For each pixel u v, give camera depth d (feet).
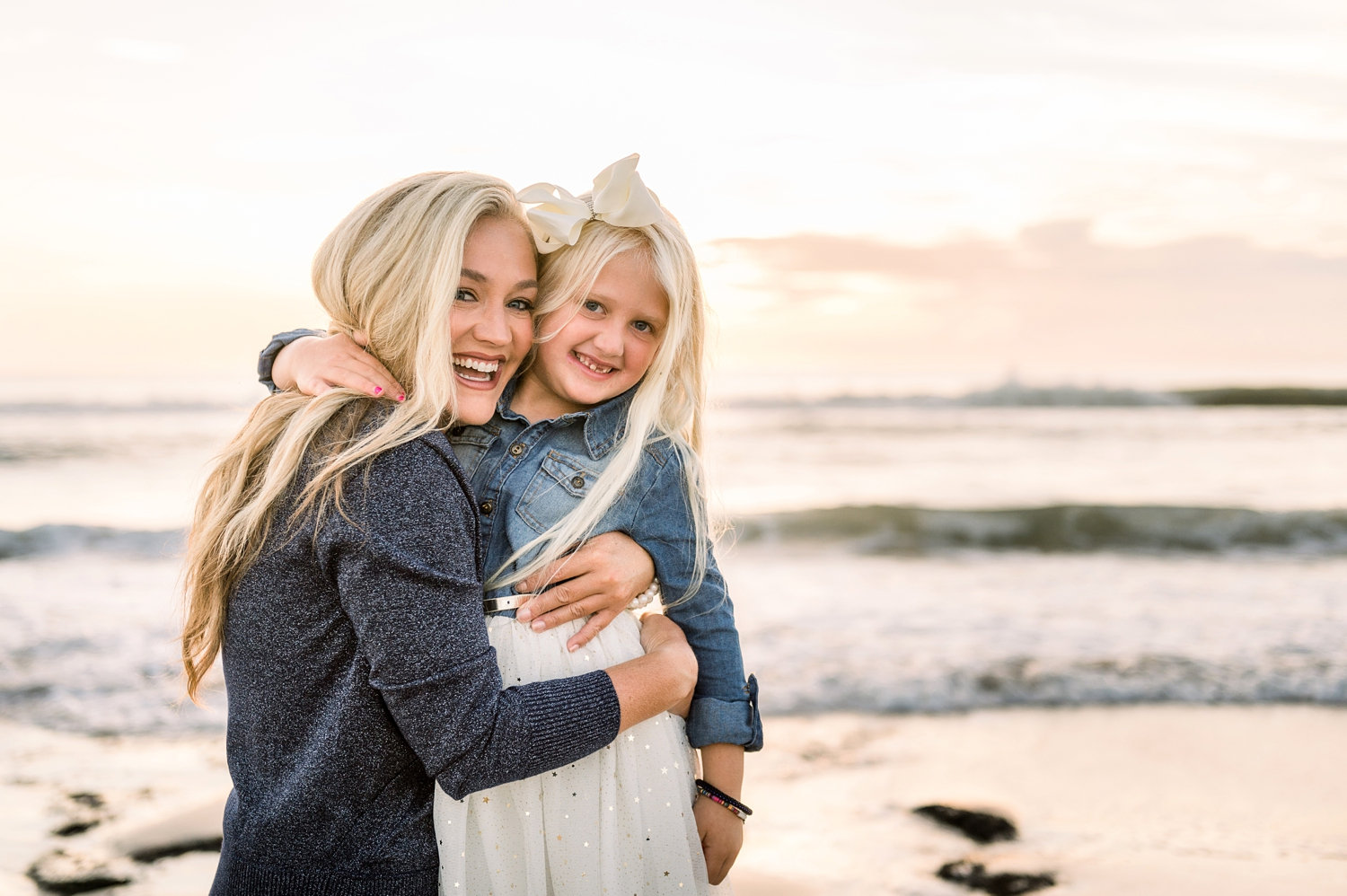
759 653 19.89
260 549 4.76
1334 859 11.09
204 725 15.14
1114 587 27.04
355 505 4.51
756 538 34.58
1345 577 28.40
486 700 4.59
